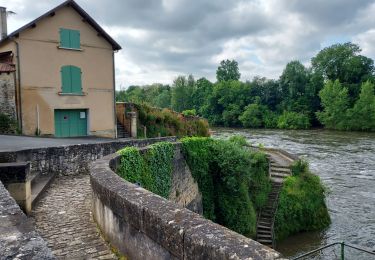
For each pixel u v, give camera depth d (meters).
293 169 19.92
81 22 21.28
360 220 18.72
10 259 2.59
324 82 75.06
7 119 18.88
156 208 4.02
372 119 60.03
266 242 15.51
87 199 8.45
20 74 19.02
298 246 15.78
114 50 23.03
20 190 7.13
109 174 6.36
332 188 23.91
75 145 11.96
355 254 14.45
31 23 18.89
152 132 26.28
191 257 3.15
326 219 18.31
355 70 72.06
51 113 20.31
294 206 17.64
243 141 24.95
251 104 80.06
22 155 10.43
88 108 22.00
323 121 66.62
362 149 38.59
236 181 15.74
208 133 31.72
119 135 24.14
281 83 81.56
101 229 5.93
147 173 10.87
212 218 15.68
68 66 20.84
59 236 5.98
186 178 14.36
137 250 4.34
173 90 100.19
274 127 74.38
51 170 11.23
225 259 2.73
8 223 3.40
